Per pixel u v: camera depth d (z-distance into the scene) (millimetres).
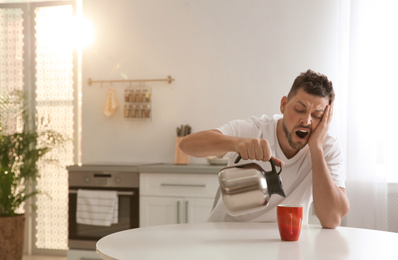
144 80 4414
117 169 3830
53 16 4832
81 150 4590
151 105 4410
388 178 3758
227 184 1478
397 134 3711
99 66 4547
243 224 1787
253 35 4156
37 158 4328
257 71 4148
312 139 1747
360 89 3717
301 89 1688
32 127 4844
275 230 1657
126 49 4477
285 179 1853
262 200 1469
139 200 3793
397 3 3676
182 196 3688
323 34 3977
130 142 4469
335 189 1736
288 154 1865
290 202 1873
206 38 4273
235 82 4207
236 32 4203
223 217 1925
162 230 1669
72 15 4777
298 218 1463
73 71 4781
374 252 1310
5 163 4250
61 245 4793
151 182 3766
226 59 4227
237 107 4199
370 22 3701
